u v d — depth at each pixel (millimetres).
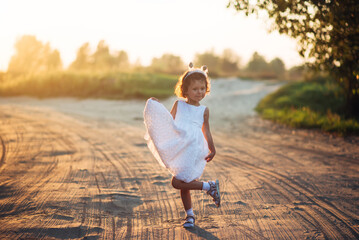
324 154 6883
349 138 8633
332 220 3357
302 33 6691
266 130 10406
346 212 3586
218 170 5539
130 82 25078
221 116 14148
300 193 4270
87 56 37125
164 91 23891
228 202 3914
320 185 4633
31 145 7434
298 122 10875
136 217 3428
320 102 15000
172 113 3219
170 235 2988
